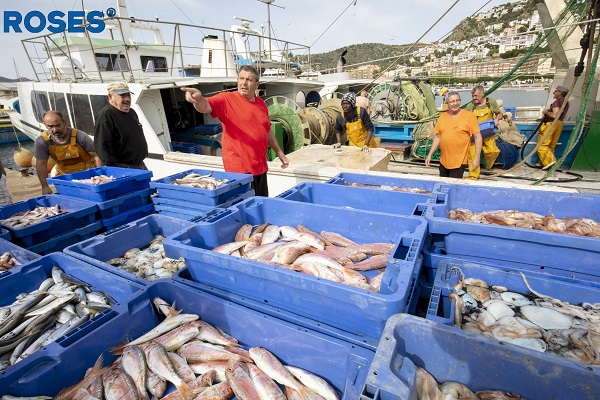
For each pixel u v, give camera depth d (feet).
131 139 12.77
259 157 11.89
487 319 5.39
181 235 6.75
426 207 8.04
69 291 6.88
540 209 8.53
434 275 6.81
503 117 22.76
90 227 9.76
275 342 5.27
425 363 4.03
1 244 8.46
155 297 6.22
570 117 20.92
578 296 5.56
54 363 4.74
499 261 6.83
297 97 35.88
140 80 21.84
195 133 26.09
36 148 12.61
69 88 23.22
